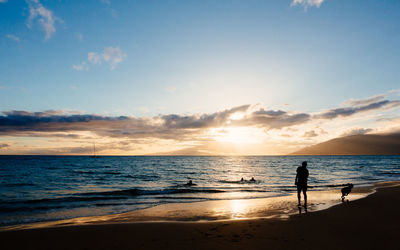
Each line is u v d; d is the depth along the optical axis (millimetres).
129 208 11953
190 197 15758
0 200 14758
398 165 73188
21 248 5844
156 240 6191
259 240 5973
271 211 10477
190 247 5566
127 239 6328
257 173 43906
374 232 6664
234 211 10773
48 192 19281
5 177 34375
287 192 17922
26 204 13289
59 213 10906
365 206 10688
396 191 15477
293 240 5949
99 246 5859
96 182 28312
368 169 53594
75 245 5973
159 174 42438
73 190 20703
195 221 8844
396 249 5273
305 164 11164
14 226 8617
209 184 25953
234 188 21266
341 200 13086
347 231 6766
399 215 8914
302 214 9219
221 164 89938
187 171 50781
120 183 27188
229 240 6016
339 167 63031
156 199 14906
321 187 20859
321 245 5570
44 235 6777
